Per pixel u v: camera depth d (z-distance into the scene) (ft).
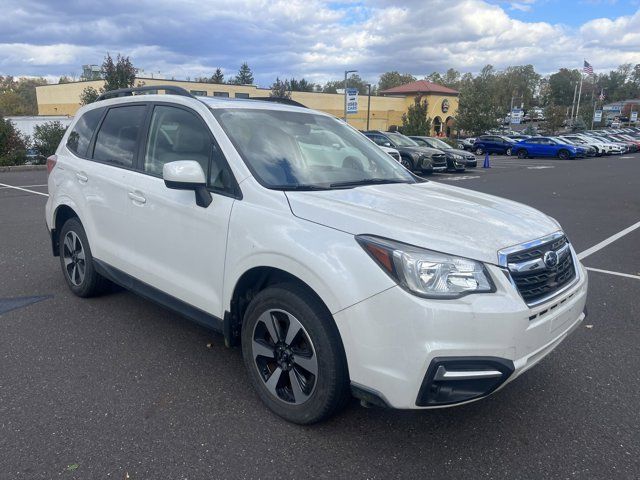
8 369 11.91
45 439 9.37
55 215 16.62
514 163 101.81
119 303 16.14
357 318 8.48
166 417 10.17
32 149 67.97
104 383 11.39
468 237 8.80
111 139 14.65
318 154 12.41
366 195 10.69
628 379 12.17
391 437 9.70
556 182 60.85
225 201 10.69
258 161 11.07
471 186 55.31
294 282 9.71
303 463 8.94
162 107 13.19
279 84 158.10
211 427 9.87
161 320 14.90
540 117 370.73
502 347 8.29
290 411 9.91
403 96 209.77
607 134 177.78
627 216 36.19
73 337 13.67
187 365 12.30
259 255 9.78
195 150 11.85
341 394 9.27
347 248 8.73
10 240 24.32
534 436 9.86
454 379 8.10
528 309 8.58
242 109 12.48
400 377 8.25
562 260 10.04
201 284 11.38
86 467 8.67
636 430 10.12
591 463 9.11
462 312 8.06
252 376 10.61
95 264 14.89
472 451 9.36
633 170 82.58
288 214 9.71
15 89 373.61
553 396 11.35
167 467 8.75
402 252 8.34
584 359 13.20
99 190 14.20
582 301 10.31
